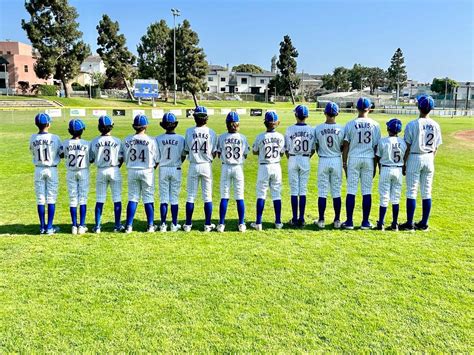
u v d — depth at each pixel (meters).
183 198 8.78
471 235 6.22
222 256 5.38
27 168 12.05
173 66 58.91
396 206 6.43
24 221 7.01
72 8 54.09
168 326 3.77
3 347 3.46
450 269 4.97
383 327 3.75
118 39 60.38
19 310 4.03
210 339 3.57
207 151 6.29
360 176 6.48
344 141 6.45
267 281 4.65
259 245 5.80
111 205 8.23
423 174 6.37
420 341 3.55
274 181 6.47
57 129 22.83
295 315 3.95
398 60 109.00
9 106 46.00
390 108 53.19
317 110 49.66
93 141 6.29
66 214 7.51
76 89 69.06
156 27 66.00
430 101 6.19
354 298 4.27
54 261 5.20
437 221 6.97
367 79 132.38
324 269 4.97
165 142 6.30
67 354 3.38
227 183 6.38
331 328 3.74
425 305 4.13
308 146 6.45
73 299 4.24
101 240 6.02
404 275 4.80
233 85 98.81
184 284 4.58
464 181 10.45
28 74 69.38
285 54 77.19
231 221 7.06
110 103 53.62
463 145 18.25
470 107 67.56
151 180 6.32
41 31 53.41
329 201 8.54
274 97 80.50
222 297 4.29
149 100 63.12
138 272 4.88
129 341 3.55
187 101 64.50
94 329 3.72
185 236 6.21
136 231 6.46
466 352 3.41
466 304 4.15
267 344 3.51
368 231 6.44
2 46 76.00
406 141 6.28
